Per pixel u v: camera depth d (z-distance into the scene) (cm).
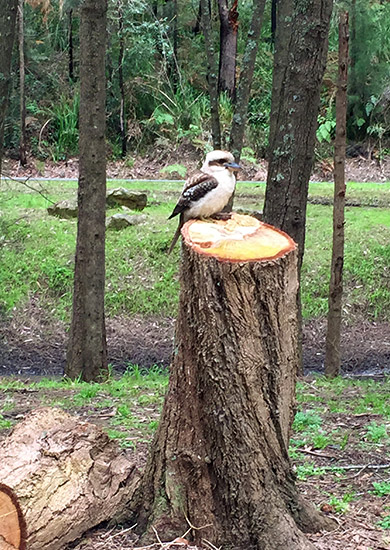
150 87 2572
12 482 411
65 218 1725
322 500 528
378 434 680
